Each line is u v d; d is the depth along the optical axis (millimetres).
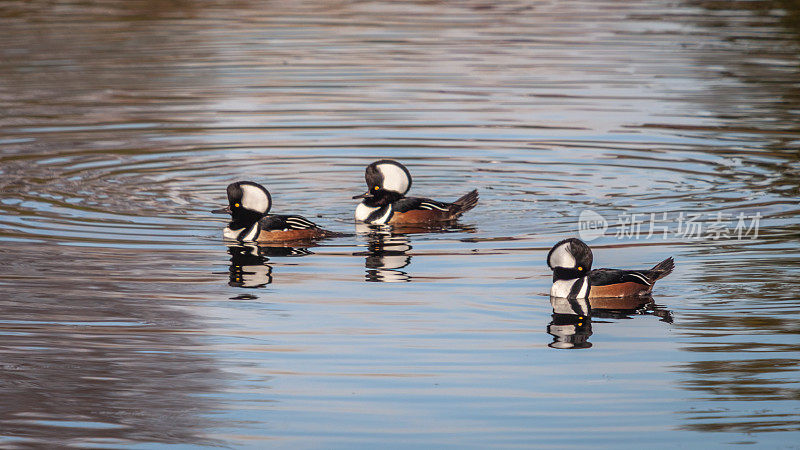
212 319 12914
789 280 14062
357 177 20422
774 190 18734
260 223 16234
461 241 16266
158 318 12961
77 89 27516
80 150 21875
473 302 13461
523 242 16125
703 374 11242
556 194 18953
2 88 27484
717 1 42125
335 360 11719
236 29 36469
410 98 26734
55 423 10375
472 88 27734
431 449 9789
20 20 37781
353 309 13219
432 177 20281
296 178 20297
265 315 13039
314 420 10391
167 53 32156
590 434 10039
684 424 10211
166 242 16141
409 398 10805
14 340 12273
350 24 37750
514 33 35781
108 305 13375
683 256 15234
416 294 13766
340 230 17031
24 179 19672
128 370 11508
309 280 14375
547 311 13117
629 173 20188
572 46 33250
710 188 19000
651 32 35438
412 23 38000
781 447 9766
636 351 11852
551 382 11133
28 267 14805
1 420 10391
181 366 11602
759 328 12430
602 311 13094
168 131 23594
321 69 30062
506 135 23281
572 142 22578
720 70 29328
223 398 10844
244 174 20469
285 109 25734
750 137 22578
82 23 37188
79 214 17547
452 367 11508
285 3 42250
